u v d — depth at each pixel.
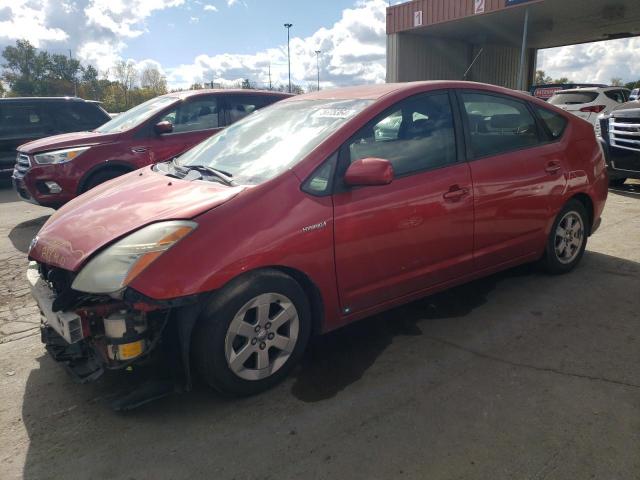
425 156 3.35
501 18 19.31
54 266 2.73
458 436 2.44
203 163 3.52
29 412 2.74
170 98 7.23
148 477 2.25
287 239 2.72
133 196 3.06
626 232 5.71
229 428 2.56
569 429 2.46
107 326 2.50
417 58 22.55
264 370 2.79
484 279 4.42
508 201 3.73
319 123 3.26
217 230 2.57
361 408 2.69
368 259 3.06
